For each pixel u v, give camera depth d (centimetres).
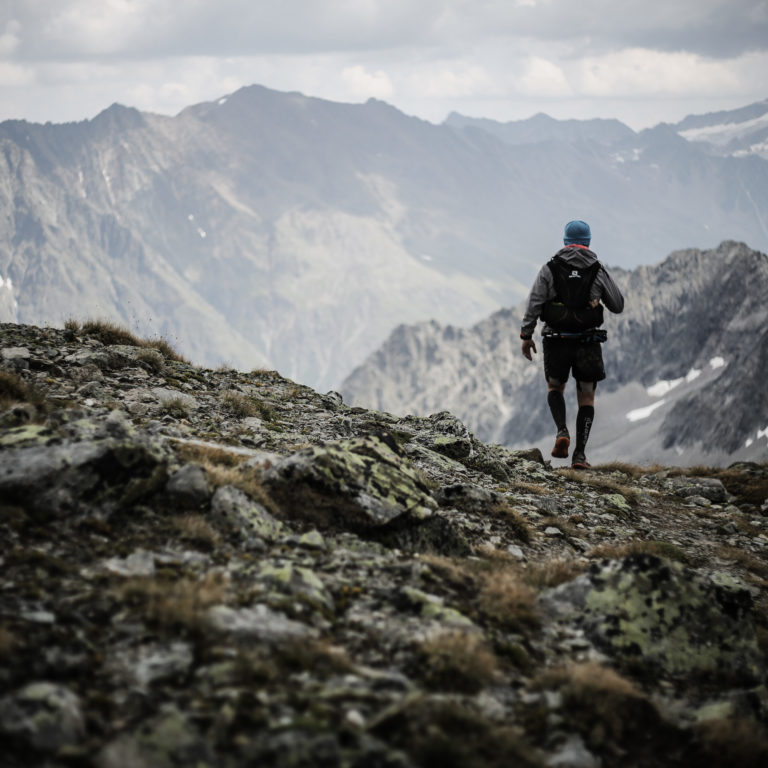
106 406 734
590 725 423
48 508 529
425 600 520
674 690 502
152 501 562
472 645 462
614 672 496
